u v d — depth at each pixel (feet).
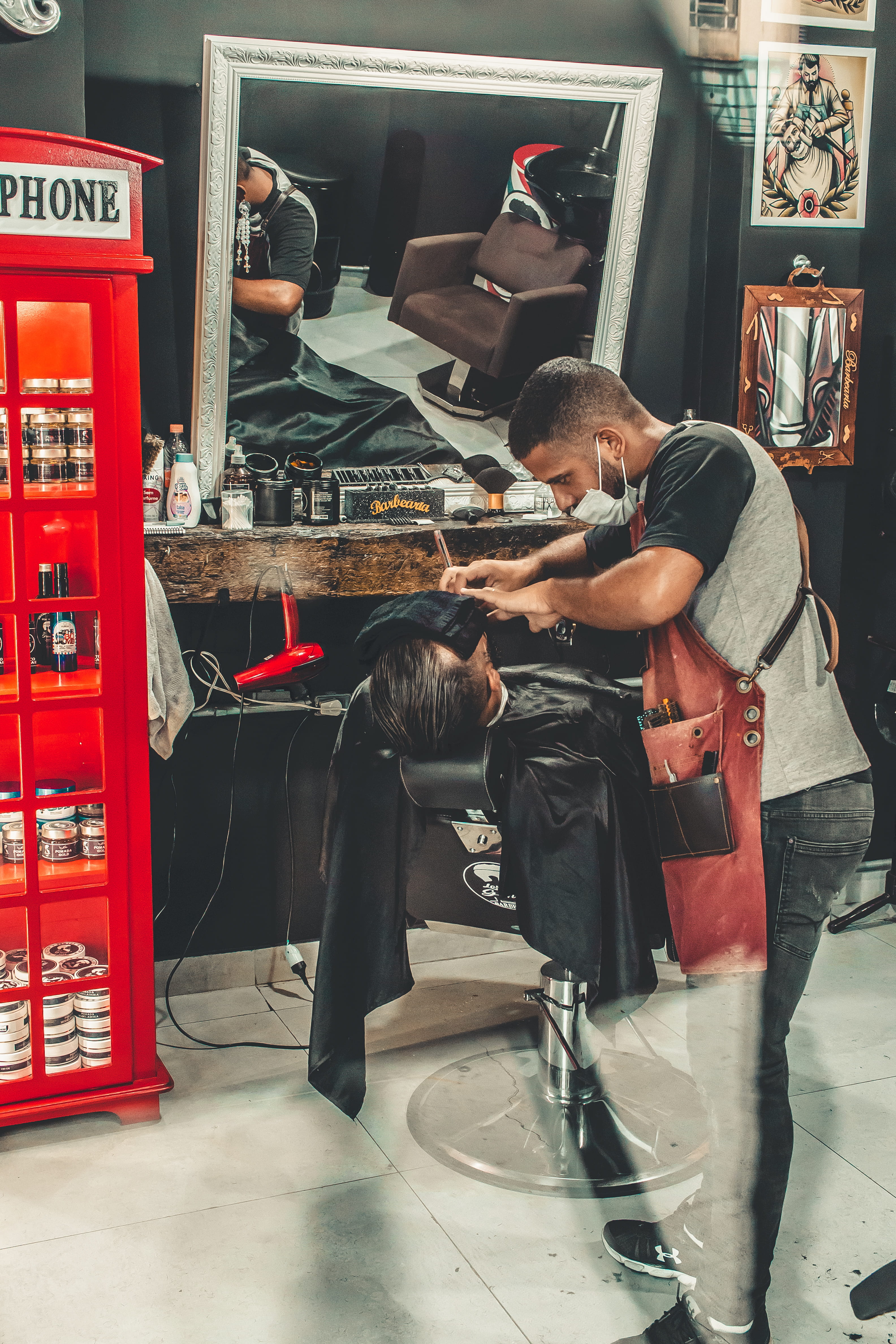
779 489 4.24
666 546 4.01
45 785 5.85
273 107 6.34
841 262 6.62
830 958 7.84
